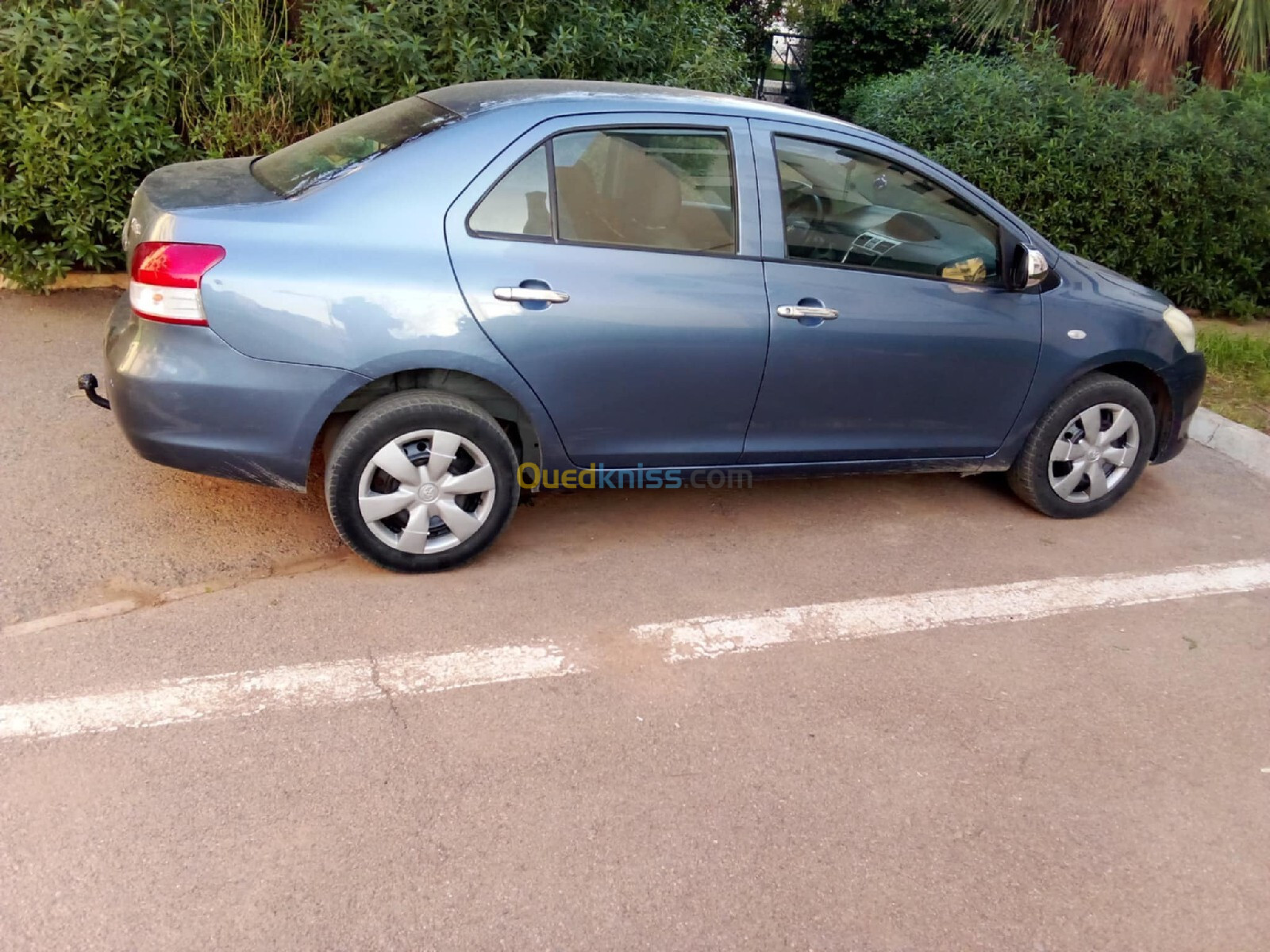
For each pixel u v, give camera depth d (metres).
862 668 3.44
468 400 3.58
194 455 3.36
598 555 4.03
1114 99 7.78
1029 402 4.39
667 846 2.61
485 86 3.96
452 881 2.44
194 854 2.45
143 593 3.47
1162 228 7.62
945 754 3.05
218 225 3.23
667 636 3.51
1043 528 4.61
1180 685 3.50
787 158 3.87
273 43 6.52
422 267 3.36
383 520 3.62
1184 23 8.31
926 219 4.10
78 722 2.83
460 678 3.19
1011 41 9.42
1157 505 4.98
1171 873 2.68
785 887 2.52
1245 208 7.61
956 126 7.66
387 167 3.42
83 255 5.95
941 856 2.66
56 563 3.58
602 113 3.63
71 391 4.93
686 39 8.17
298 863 2.45
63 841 2.45
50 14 5.82
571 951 2.29
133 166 5.86
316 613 3.45
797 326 3.84
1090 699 3.38
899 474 4.90
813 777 2.90
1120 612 3.93
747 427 3.96
